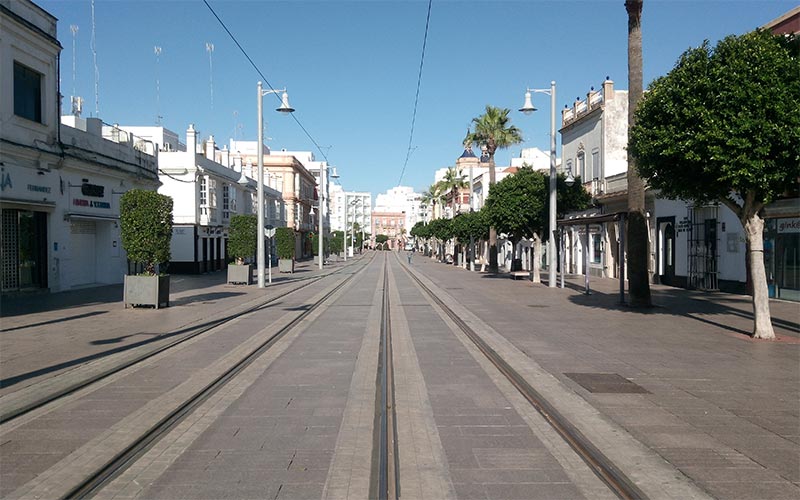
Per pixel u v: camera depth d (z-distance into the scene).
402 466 5.39
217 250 47.66
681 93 11.95
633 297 18.94
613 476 5.12
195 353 11.03
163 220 19.19
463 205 80.69
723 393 8.01
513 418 6.89
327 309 18.97
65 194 24.36
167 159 42.03
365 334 13.48
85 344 11.93
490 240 43.78
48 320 15.76
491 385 8.52
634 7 18.27
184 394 7.90
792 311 17.81
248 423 6.70
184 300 21.97
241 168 56.09
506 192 30.45
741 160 11.30
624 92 34.78
